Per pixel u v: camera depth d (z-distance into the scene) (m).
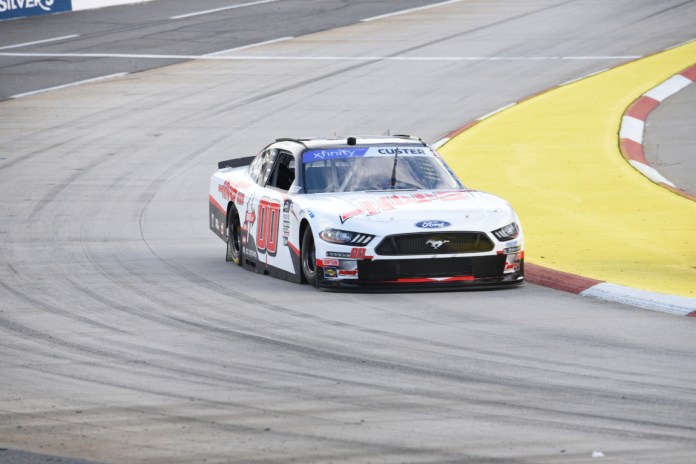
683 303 37.09
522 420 24.75
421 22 139.75
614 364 29.83
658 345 32.06
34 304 39.41
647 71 97.62
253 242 46.41
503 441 23.25
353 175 44.16
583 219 53.59
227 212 49.75
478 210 41.25
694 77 93.38
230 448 22.98
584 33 123.88
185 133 87.81
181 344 32.78
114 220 60.16
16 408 26.17
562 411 25.44
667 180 63.69
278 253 44.19
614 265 43.81
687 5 138.62
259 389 27.64
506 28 130.88
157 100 101.44
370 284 40.12
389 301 39.00
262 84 106.44
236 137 85.31
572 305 38.12
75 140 86.88
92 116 95.75
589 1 147.25
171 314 37.31
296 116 91.50
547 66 106.62
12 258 49.66
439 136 80.62
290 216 43.06
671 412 25.28
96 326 35.53
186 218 60.72
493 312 36.97
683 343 32.31
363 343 32.62
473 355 30.98
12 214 62.28
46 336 34.12
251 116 92.69
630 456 22.28
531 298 39.41
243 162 53.03
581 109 84.69
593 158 68.88
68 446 23.27
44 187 70.88
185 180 72.25
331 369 29.58
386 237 39.84
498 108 89.81
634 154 69.94
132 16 154.00
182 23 146.62
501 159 70.38
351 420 24.86
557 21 133.25
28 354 31.77
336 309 37.66
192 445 23.22
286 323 35.56
